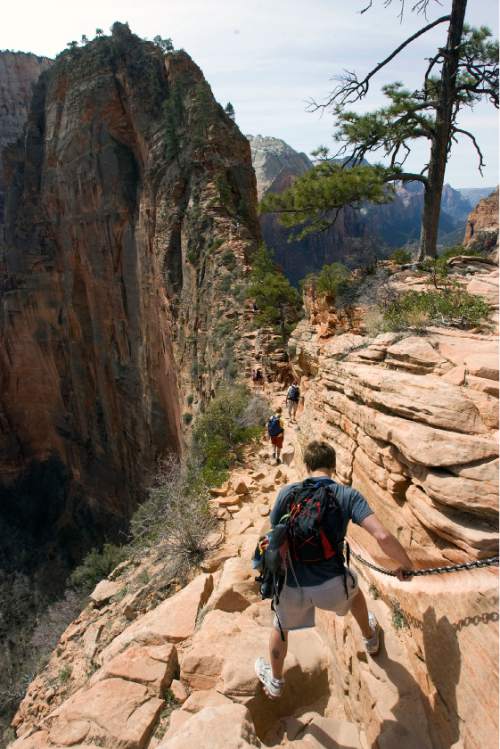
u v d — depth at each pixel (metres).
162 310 38.50
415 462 3.97
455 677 3.31
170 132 38.88
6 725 18.06
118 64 45.47
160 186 38.91
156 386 42.59
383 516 4.75
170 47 45.81
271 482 11.66
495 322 6.34
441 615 3.52
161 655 5.17
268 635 5.14
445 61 12.74
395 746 3.55
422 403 4.22
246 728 3.75
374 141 13.73
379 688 3.92
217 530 9.98
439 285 9.09
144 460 46.34
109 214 45.59
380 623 4.39
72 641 10.59
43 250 55.44
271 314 25.64
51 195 52.84
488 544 3.29
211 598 6.30
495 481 3.38
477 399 4.20
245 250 31.31
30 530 59.56
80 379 54.41
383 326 7.25
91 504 56.34
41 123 57.00
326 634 5.07
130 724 4.50
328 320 12.33
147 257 41.22
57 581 47.91
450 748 3.31
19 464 61.97
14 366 59.69
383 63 13.37
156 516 15.98
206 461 16.08
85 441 56.28
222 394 20.62
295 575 3.68
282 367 22.33
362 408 5.16
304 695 4.62
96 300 49.81
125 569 12.48
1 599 38.12
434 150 13.32
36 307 56.78
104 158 45.25
